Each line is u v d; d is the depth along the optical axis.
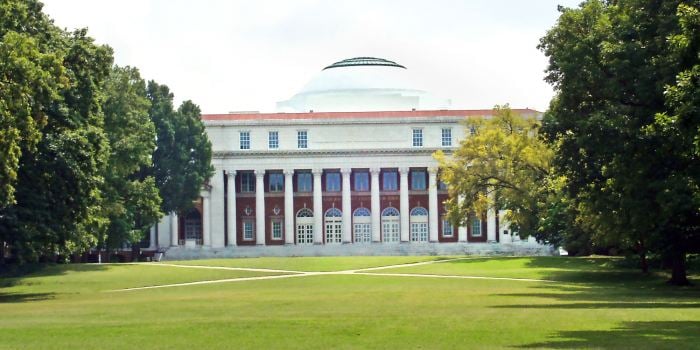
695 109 42.16
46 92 60.34
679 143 50.72
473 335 35.09
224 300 60.06
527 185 113.62
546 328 37.28
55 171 69.38
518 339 33.81
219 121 162.75
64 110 70.25
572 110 64.56
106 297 68.38
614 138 58.25
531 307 49.53
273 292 70.06
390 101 181.38
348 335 35.53
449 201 120.75
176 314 47.56
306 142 162.88
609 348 31.00
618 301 54.81
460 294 63.06
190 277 96.50
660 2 57.47
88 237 82.06
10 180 60.06
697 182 52.50
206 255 157.00
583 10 66.88
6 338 35.75
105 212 105.19
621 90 58.44
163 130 143.75
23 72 57.00
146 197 120.44
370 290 70.19
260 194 162.12
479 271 99.44
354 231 163.38
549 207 105.69
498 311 46.38
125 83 112.38
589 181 67.38
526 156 113.25
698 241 66.50
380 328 37.81
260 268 111.12
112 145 107.12
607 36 61.31
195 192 146.62
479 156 117.62
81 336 36.28
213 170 151.25
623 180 57.75
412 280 85.94
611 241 79.62
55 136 70.06
